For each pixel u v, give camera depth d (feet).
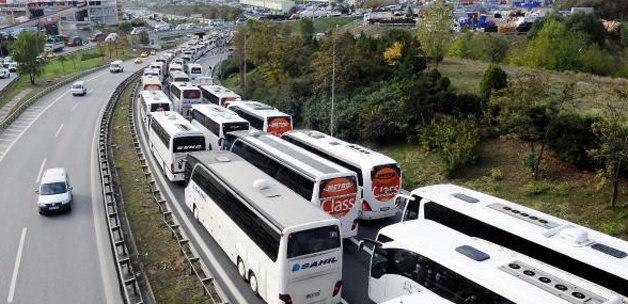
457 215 55.31
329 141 82.28
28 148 113.09
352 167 72.79
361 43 143.54
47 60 275.80
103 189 78.28
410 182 90.53
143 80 174.29
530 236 47.80
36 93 192.34
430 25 154.10
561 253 44.98
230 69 239.30
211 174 66.28
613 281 41.29
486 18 296.51
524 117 83.61
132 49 370.73
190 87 152.56
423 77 111.55
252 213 53.06
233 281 56.34
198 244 65.92
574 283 38.17
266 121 104.01
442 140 92.89
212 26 469.57
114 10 543.80
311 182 61.98
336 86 132.87
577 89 107.86
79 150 112.16
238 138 86.58
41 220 72.79
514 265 41.34
